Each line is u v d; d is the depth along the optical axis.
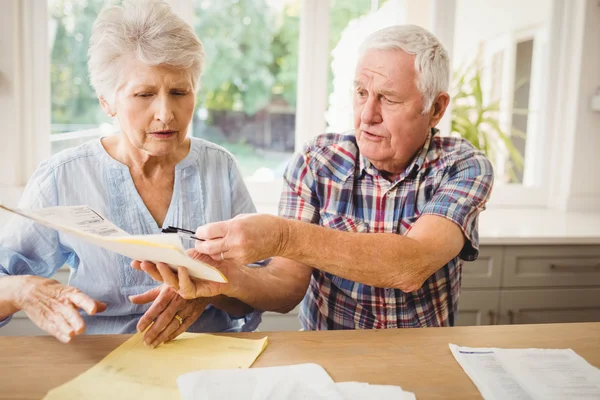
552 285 2.14
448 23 2.44
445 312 1.34
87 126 2.34
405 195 1.31
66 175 1.25
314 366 0.90
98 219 0.94
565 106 2.62
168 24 1.10
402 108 1.19
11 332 1.90
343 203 1.35
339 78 2.44
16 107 2.18
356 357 0.95
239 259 0.99
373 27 2.42
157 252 0.81
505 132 2.65
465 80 2.54
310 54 2.39
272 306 1.25
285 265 1.29
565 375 0.90
